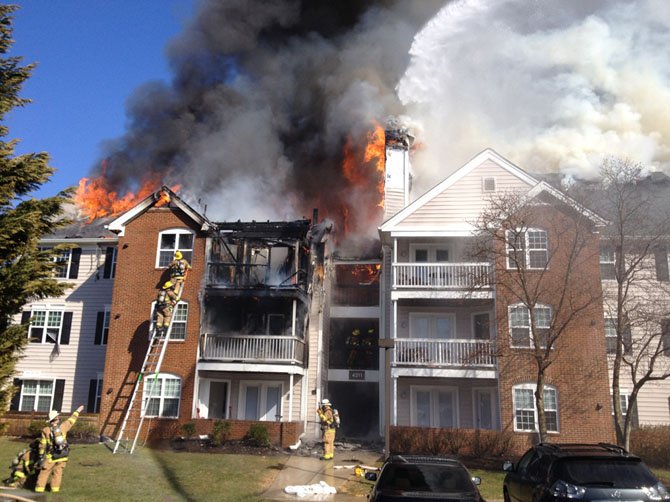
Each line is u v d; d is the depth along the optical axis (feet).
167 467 51.24
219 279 76.54
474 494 27.20
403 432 61.82
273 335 74.28
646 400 68.90
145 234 76.95
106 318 84.48
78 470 47.73
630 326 59.67
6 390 35.04
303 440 70.38
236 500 39.75
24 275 34.50
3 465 48.88
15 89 39.60
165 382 71.51
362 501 40.68
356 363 87.30
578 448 29.89
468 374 65.31
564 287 59.57
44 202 37.63
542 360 57.72
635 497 26.03
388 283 78.59
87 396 82.07
